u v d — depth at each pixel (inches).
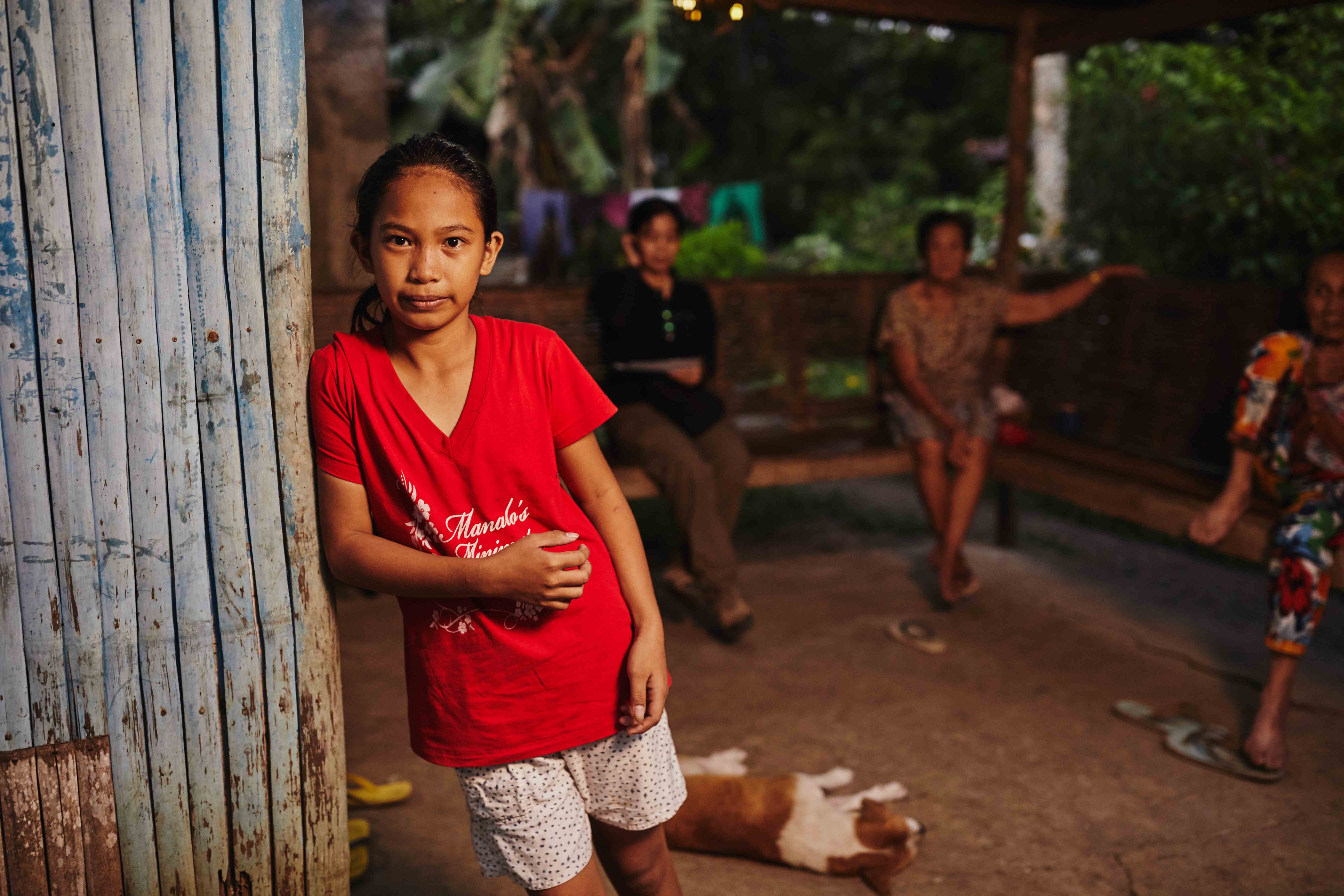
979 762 111.0
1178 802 102.2
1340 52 199.8
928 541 192.4
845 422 194.7
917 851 93.7
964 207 448.5
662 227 146.4
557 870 59.0
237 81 54.6
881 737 117.0
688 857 94.5
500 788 58.4
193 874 61.4
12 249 52.8
